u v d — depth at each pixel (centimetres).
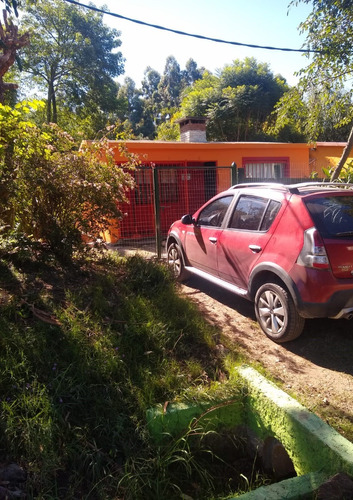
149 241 1069
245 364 379
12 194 540
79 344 368
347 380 385
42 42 2756
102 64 2919
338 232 421
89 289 491
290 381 382
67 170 574
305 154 1399
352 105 902
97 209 603
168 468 292
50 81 2902
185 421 314
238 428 336
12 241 539
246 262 499
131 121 5069
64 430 286
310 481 245
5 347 344
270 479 307
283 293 442
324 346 451
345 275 411
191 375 366
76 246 584
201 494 281
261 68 2861
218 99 2753
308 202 440
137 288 541
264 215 486
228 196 573
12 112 540
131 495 253
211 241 574
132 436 299
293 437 279
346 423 319
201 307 566
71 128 2989
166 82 5912
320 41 818
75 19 2795
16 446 268
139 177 1141
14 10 424
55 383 320
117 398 323
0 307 405
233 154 1288
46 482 252
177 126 2978
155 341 405
